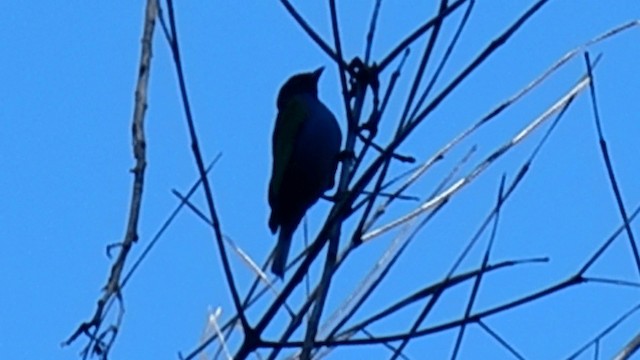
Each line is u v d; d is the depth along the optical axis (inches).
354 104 237.6
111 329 169.6
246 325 207.2
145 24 184.4
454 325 209.8
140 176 173.0
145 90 179.6
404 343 207.5
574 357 210.4
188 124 202.2
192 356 217.6
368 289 221.1
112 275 167.0
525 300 213.5
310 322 202.2
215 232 205.6
